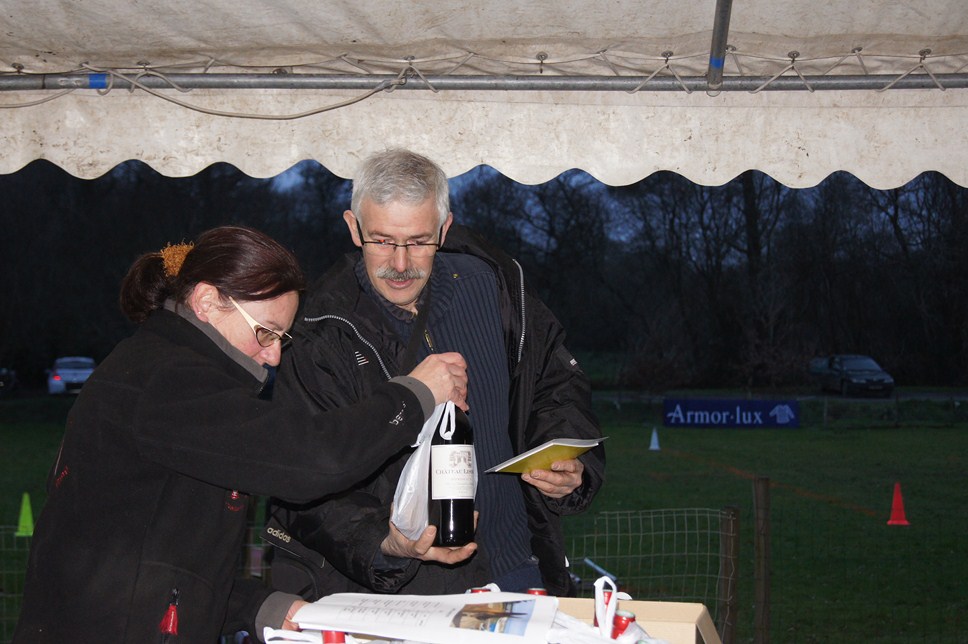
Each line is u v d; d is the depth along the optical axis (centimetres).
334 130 341
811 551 987
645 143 341
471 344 247
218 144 341
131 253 3183
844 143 337
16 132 337
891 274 3184
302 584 230
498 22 303
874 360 3052
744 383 3098
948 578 860
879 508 1300
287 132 341
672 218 3306
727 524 478
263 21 300
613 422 2555
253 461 161
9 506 1355
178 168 340
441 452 196
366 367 232
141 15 295
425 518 197
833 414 2562
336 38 313
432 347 242
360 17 298
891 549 1000
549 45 321
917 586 829
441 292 247
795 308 3216
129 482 167
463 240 257
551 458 217
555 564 257
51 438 2272
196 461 161
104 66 330
